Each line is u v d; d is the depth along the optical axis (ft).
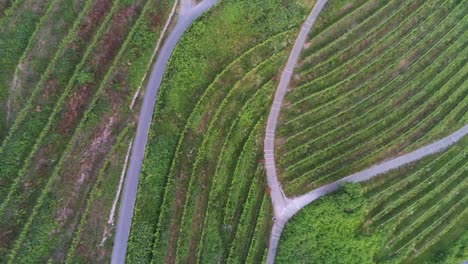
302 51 150.92
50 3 123.44
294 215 151.64
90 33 126.72
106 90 128.77
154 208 135.13
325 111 154.81
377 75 156.46
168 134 137.49
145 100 134.21
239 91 147.54
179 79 137.90
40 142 120.98
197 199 142.00
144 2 132.57
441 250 165.27
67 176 124.67
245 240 148.77
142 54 133.28
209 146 144.25
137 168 132.77
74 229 124.98
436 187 163.63
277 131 151.84
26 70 121.49
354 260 155.74
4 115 119.96
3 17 120.47
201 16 138.51
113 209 130.00
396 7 156.35
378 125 159.02
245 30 144.46
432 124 163.84
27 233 119.44
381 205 161.07
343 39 152.87
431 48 160.86
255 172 149.79
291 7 146.41
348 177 157.17
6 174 117.91
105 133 128.98
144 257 132.46
